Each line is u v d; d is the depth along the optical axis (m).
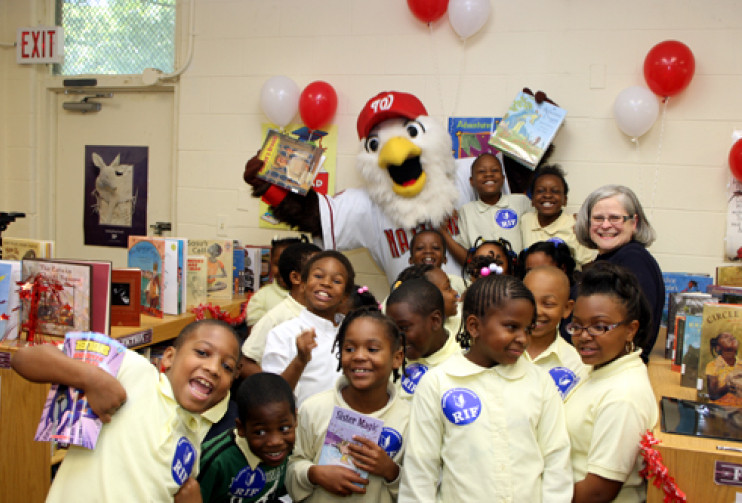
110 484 1.11
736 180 2.77
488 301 1.34
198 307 2.55
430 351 1.71
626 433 1.29
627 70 2.87
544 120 2.76
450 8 2.92
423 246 2.43
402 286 1.70
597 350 1.38
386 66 3.14
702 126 2.81
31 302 1.96
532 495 1.28
